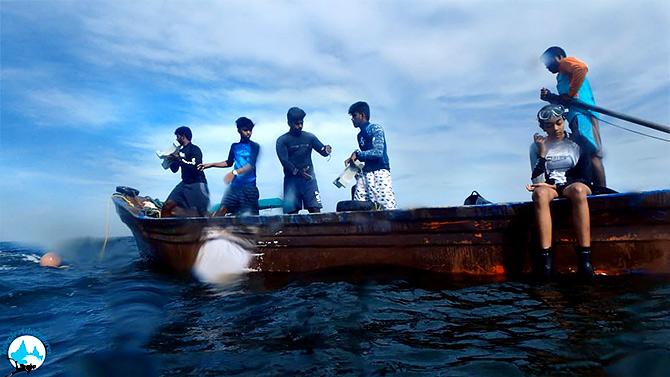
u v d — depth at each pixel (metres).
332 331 2.77
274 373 2.18
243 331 2.90
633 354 2.04
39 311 3.77
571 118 4.89
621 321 2.48
